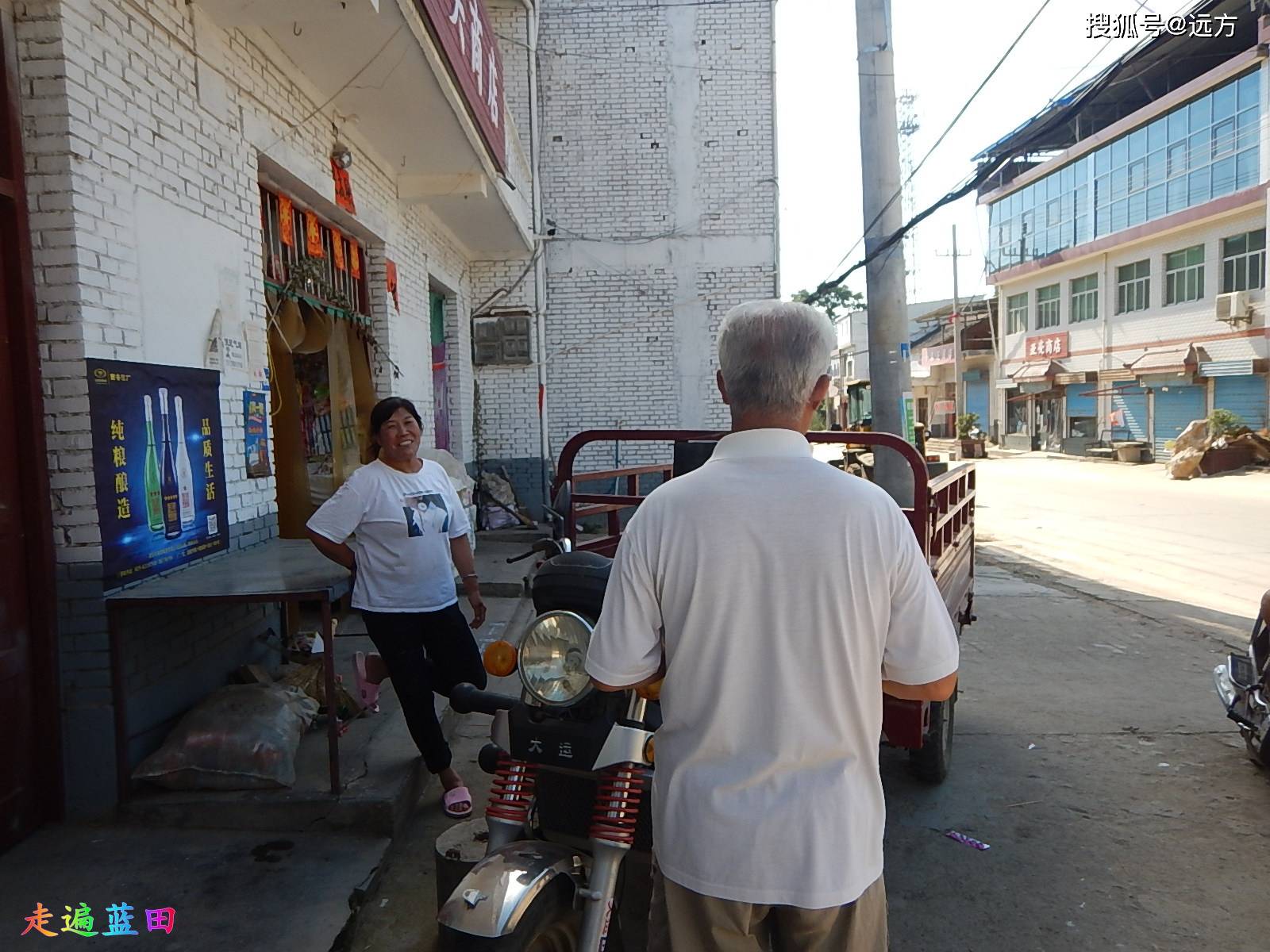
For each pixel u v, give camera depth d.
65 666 3.26
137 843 3.23
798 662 1.50
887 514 1.54
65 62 3.08
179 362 3.81
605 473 4.04
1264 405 21.36
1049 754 4.55
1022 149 7.00
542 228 11.38
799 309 1.63
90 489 3.19
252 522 4.43
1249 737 4.34
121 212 3.40
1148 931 3.00
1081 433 28.38
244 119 4.50
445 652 3.71
